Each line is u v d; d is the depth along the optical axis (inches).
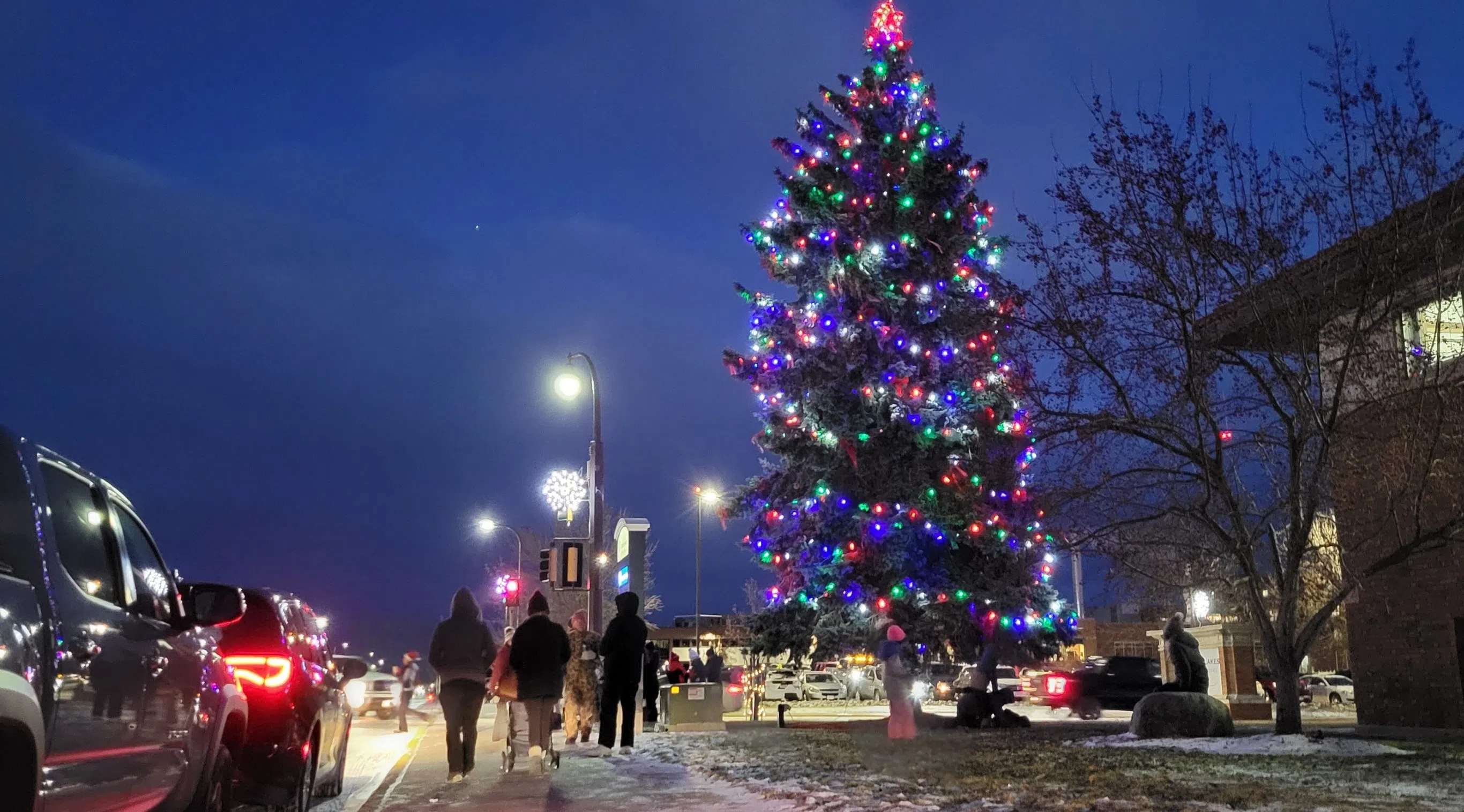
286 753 334.6
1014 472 788.0
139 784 208.5
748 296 951.0
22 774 154.6
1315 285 564.4
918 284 864.3
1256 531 593.9
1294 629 597.3
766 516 908.6
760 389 933.2
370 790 530.3
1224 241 557.0
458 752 478.0
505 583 1186.6
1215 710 628.1
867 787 408.8
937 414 834.2
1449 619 717.9
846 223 892.6
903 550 836.6
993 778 427.2
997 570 842.8
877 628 694.5
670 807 378.9
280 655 338.0
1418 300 573.0
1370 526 679.7
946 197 904.3
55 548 177.5
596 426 1005.2
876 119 914.1
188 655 243.6
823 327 888.3
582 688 665.6
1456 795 366.3
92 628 184.5
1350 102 544.7
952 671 1016.9
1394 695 759.1
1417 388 553.6
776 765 500.4
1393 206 539.5
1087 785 400.5
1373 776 426.0
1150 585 671.1
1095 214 566.9
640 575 939.3
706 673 1047.6
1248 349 610.9
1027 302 589.9
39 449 186.9
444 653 483.5
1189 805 343.6
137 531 236.4
